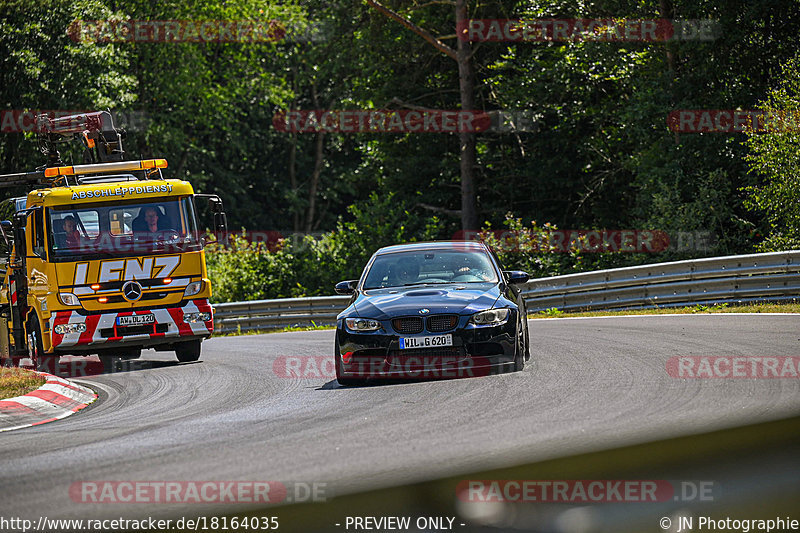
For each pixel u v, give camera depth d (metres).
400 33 138.00
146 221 56.62
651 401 30.08
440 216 149.25
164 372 52.84
